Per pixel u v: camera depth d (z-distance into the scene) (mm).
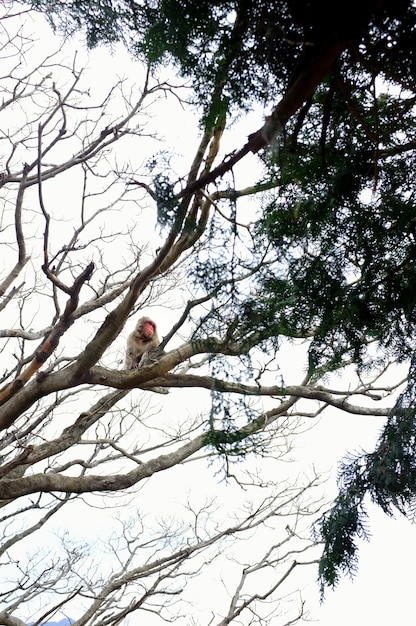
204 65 2547
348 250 2826
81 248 4531
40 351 4738
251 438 2586
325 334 2818
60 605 5777
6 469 5020
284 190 2834
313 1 1995
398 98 2734
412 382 2789
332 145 2795
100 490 5344
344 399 5512
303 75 2076
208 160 3070
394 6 1999
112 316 4461
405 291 2730
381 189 2770
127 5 2785
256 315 2453
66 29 2943
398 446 2674
